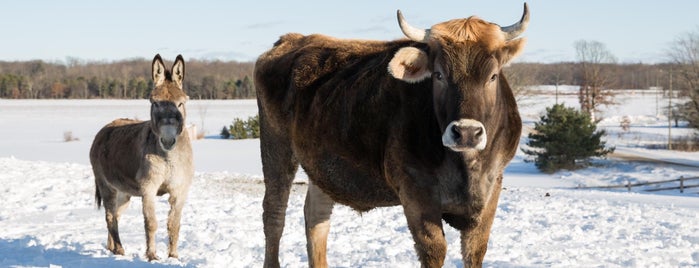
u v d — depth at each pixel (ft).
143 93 452.76
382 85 19.61
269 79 25.72
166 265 29.27
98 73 519.19
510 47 17.51
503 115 18.39
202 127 199.62
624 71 526.98
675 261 32.55
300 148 23.30
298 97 23.57
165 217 47.83
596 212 53.52
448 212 18.81
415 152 18.24
